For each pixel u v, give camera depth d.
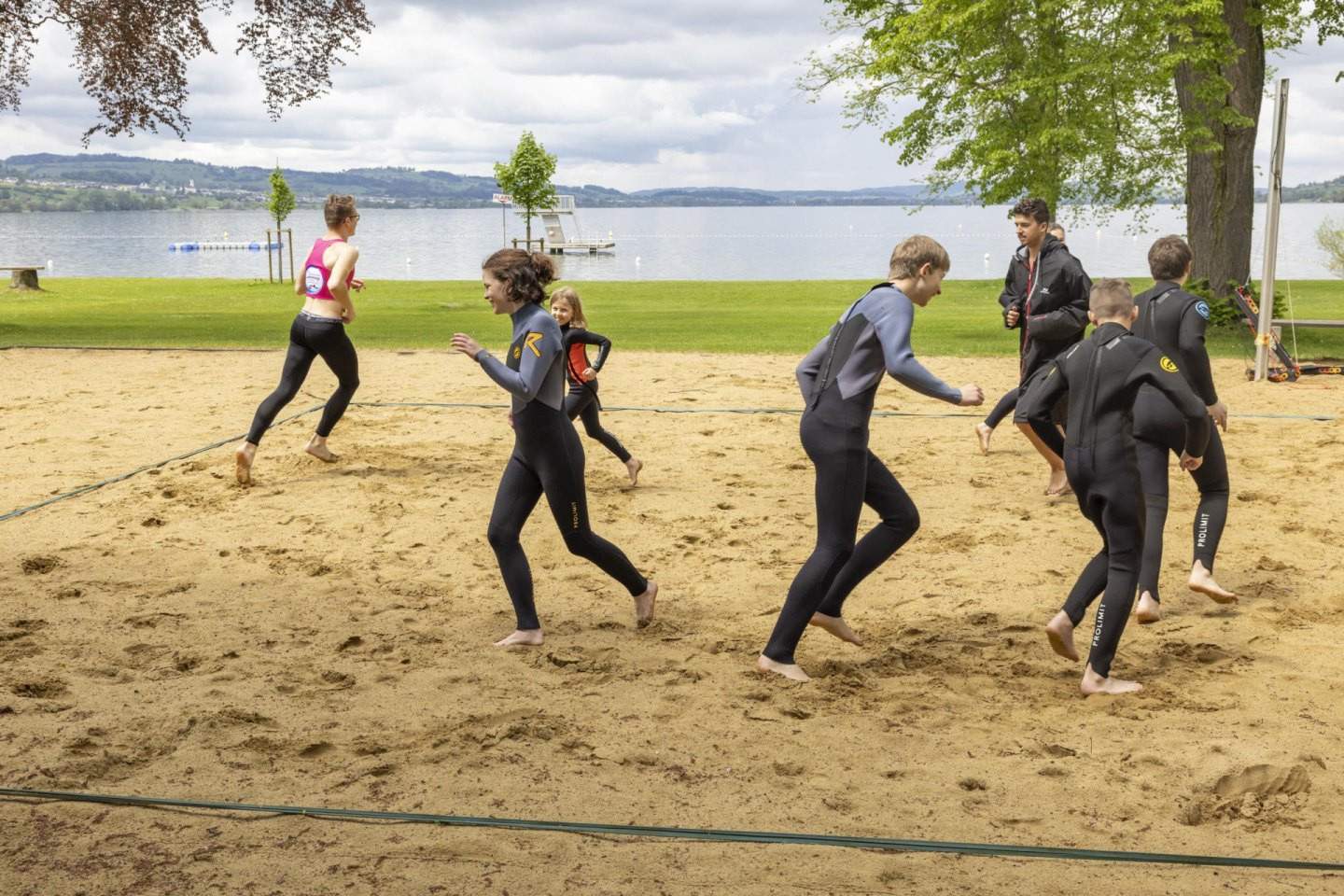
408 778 3.75
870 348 4.48
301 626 5.33
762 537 6.86
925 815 3.51
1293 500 7.49
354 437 9.99
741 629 5.33
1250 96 18.58
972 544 6.64
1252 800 3.61
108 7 19.42
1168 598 5.71
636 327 20.81
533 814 3.50
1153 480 5.09
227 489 8.07
